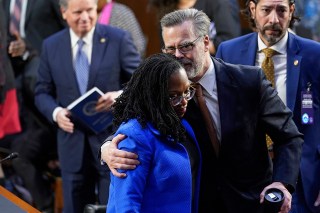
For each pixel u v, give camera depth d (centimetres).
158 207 661
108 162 666
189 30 711
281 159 743
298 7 1298
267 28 833
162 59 668
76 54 1030
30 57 1209
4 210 683
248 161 748
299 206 846
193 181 709
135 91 669
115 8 1193
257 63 862
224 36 1108
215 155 747
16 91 1195
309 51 846
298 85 840
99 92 977
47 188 1214
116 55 1024
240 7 1192
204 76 742
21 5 1256
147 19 1529
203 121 742
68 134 1027
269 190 723
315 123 841
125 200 648
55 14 1257
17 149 1201
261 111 749
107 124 1002
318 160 839
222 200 750
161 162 660
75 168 1026
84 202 1038
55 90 1054
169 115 661
